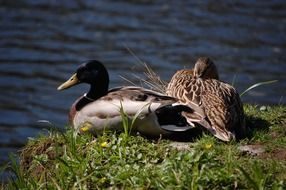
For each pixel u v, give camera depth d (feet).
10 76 87.51
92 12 108.99
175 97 37.17
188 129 35.29
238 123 35.88
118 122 36.27
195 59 88.89
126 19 105.19
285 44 94.32
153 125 35.65
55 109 78.84
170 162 32.22
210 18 103.60
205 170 31.53
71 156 34.99
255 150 34.09
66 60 91.86
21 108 79.41
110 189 32.24
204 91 36.55
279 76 84.07
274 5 109.40
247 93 78.84
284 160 32.83
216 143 34.76
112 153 34.65
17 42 97.81
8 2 113.91
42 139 38.27
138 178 32.01
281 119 38.22
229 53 91.15
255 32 98.12
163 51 92.02
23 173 36.45
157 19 104.32
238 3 110.11
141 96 36.27
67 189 32.78
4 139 72.18
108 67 87.86
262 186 30.19
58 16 107.86
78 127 37.19
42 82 85.87
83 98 38.88
